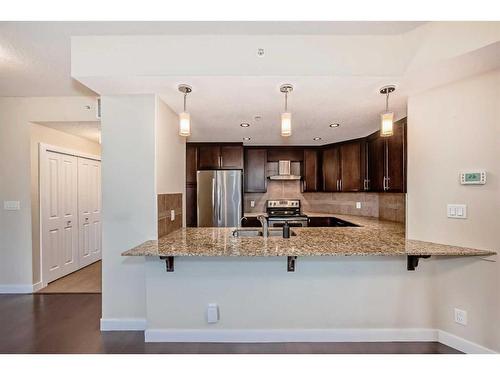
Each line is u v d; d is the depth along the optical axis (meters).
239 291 2.33
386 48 1.97
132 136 2.44
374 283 2.34
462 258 2.13
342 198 4.91
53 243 3.85
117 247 2.48
